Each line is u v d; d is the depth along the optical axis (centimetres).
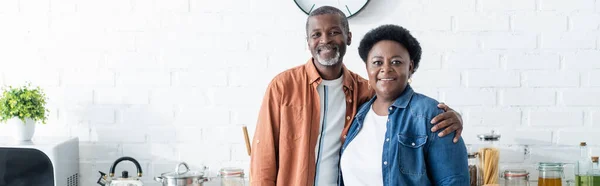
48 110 308
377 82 232
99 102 314
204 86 312
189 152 315
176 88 313
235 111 313
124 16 312
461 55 308
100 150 315
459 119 227
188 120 314
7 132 314
